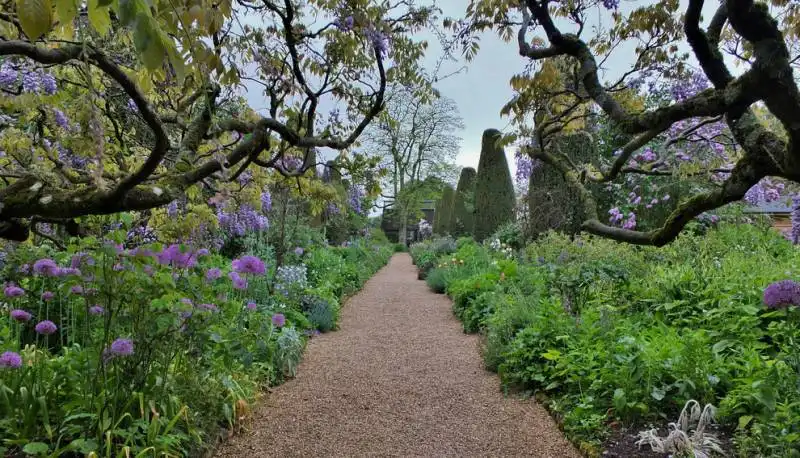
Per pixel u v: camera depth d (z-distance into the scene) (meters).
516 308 4.83
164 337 2.42
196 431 2.64
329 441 3.10
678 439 2.49
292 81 2.45
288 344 4.44
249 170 4.00
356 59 2.86
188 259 2.55
